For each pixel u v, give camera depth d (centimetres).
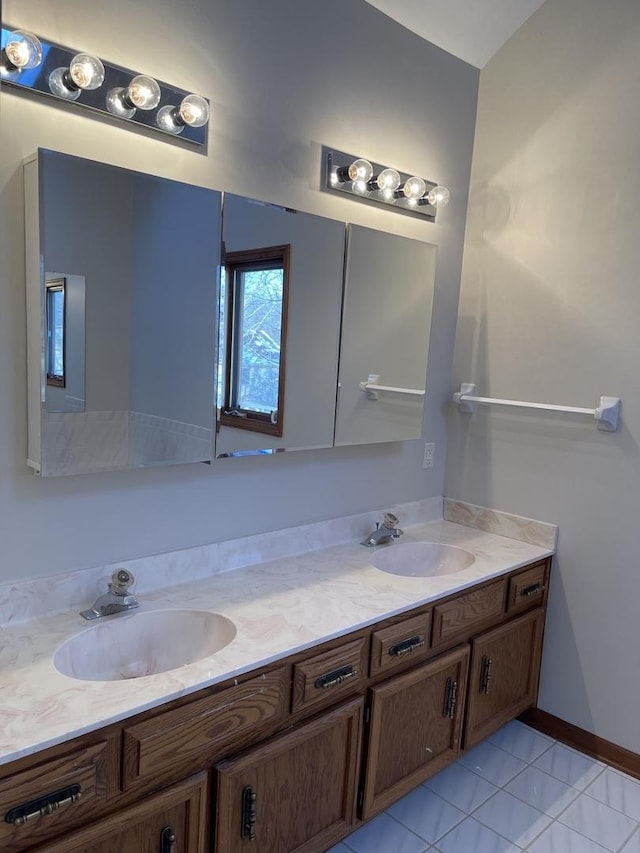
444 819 200
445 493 276
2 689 123
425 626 188
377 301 225
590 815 203
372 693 174
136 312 160
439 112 240
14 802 108
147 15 157
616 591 227
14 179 142
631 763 226
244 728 142
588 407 229
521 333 246
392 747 185
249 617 163
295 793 158
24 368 149
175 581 183
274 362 196
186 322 171
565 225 231
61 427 150
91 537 165
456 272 262
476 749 238
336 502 231
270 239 190
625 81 213
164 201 163
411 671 186
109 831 120
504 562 222
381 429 234
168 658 163
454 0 217
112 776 121
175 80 164
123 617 158
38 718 115
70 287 147
